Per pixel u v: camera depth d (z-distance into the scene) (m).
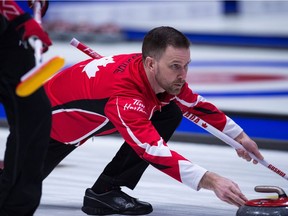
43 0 6.18
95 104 6.27
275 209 5.80
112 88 6.12
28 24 5.29
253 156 6.74
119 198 6.83
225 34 21.64
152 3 22.73
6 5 5.26
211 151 10.63
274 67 18.05
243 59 19.17
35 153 5.43
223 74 16.95
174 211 7.15
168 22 23.00
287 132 12.09
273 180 8.82
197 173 5.68
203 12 24.08
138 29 21.94
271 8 25.55
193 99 6.74
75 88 6.43
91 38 21.23
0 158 9.49
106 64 6.38
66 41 21.17
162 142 5.88
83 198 7.53
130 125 5.89
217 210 7.27
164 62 5.95
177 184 8.52
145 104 6.17
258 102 14.02
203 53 20.09
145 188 8.26
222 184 5.55
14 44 5.35
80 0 21.84
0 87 5.39
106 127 6.59
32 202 5.51
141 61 6.20
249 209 5.87
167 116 6.61
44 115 5.41
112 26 21.58
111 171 6.79
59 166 9.34
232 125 6.86
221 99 14.27
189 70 17.44
